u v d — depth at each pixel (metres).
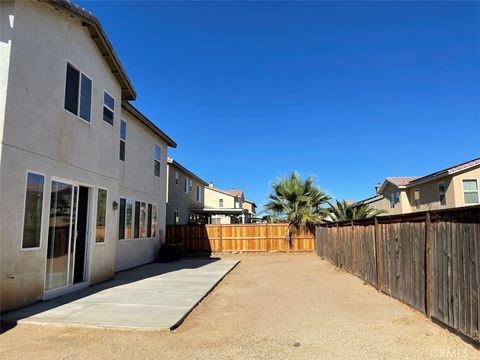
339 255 14.66
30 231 7.57
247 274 13.46
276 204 23.55
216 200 43.72
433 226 6.39
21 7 7.40
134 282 10.95
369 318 6.71
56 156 8.52
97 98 10.66
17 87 7.23
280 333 5.93
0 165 6.76
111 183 11.56
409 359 4.69
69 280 9.30
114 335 5.83
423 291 6.85
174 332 6.05
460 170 22.50
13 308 7.11
